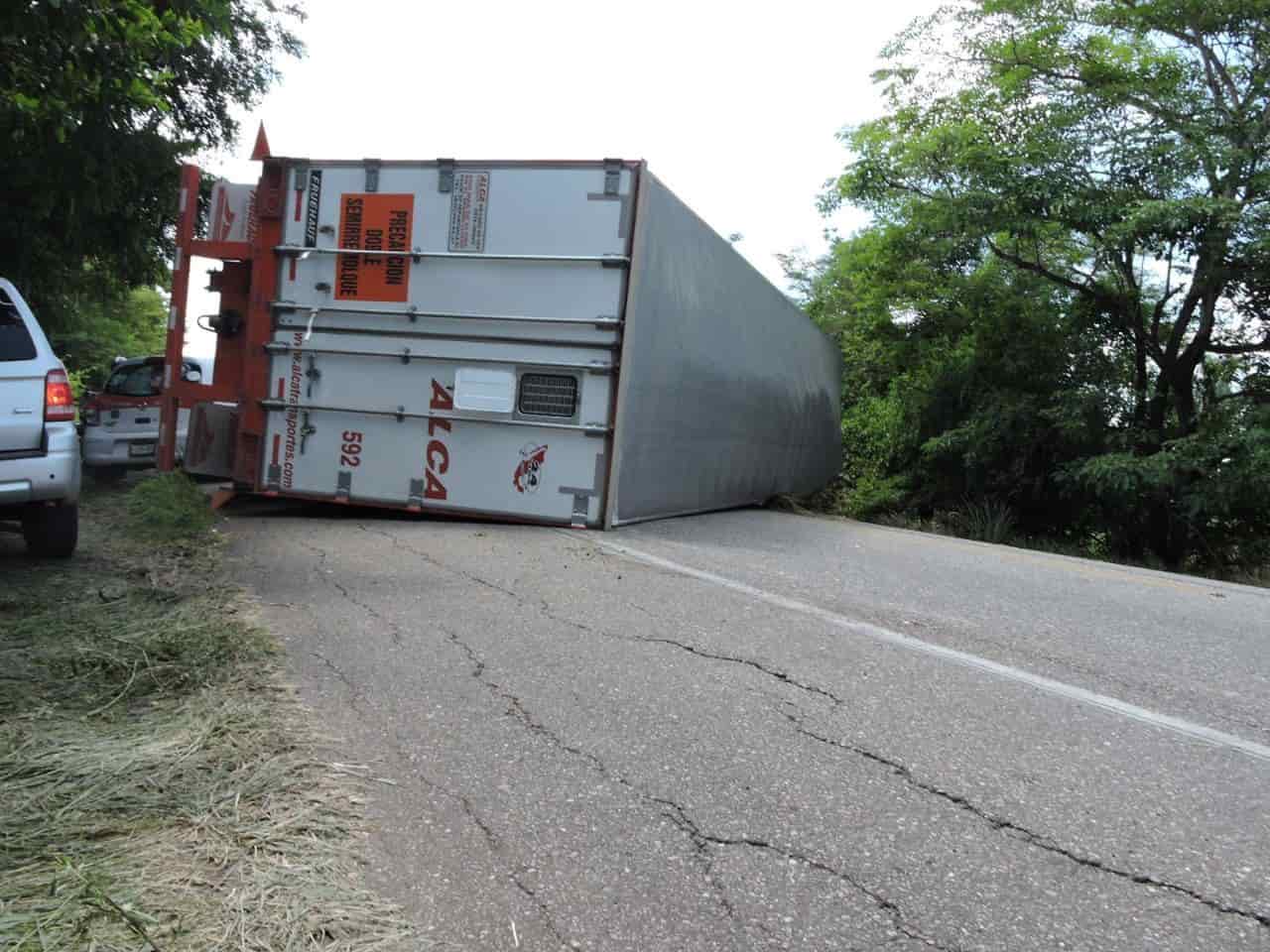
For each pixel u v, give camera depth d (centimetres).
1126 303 1523
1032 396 1556
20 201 1200
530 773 329
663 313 832
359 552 680
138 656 432
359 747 346
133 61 755
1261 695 438
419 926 241
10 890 244
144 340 3691
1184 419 1512
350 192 811
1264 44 1382
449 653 453
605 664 440
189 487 825
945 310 1728
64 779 308
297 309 823
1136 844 289
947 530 1617
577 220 767
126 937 227
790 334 1362
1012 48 1502
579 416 777
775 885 264
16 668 415
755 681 423
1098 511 1578
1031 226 1416
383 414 813
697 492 989
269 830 282
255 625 486
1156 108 1405
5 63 730
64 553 661
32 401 618
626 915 249
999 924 246
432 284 797
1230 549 1409
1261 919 250
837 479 1925
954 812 306
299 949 228
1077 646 511
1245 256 1322
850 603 582
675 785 321
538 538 739
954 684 430
